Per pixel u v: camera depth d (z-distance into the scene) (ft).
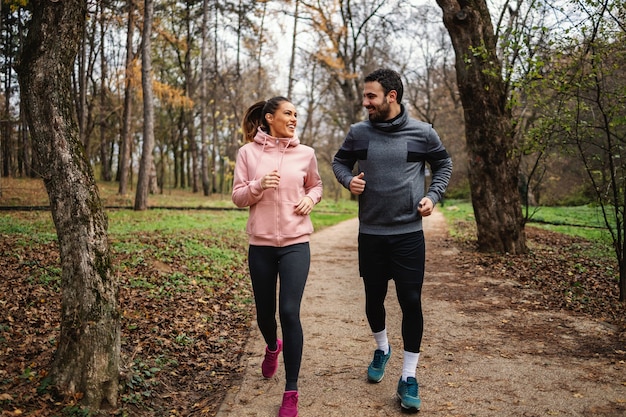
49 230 34.53
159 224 42.04
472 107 31.45
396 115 11.05
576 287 22.41
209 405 11.26
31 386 10.27
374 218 11.00
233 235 39.78
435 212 88.48
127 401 10.49
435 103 125.18
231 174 91.56
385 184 10.82
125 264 23.75
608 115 20.08
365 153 11.05
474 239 39.83
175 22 98.48
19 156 87.15
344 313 19.02
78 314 10.26
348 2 93.76
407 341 10.84
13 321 14.80
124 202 65.41
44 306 16.71
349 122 106.52
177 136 135.03
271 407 10.96
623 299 19.76
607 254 33.58
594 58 19.74
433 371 12.80
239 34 98.78
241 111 107.96
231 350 15.14
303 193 11.11
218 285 23.34
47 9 10.31
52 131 10.29
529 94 24.77
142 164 57.06
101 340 10.28
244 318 18.75
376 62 105.60
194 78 114.42
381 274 11.35
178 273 23.65
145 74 57.52
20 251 24.82
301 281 10.66
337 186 152.25
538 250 34.19
